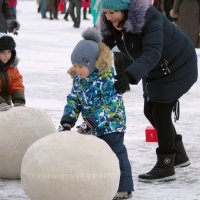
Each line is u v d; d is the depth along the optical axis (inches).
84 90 304.7
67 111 312.5
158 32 317.7
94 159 278.8
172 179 347.6
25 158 286.5
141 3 315.0
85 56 298.4
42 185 276.4
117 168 286.0
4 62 388.8
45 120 344.8
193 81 347.3
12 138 335.3
